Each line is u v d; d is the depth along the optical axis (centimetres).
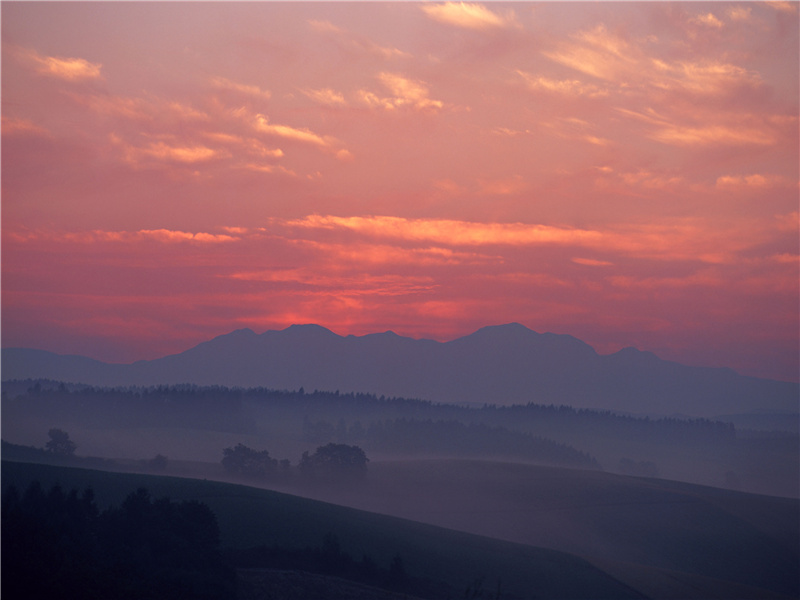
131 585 6300
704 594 11738
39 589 5762
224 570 7844
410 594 8569
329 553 9519
